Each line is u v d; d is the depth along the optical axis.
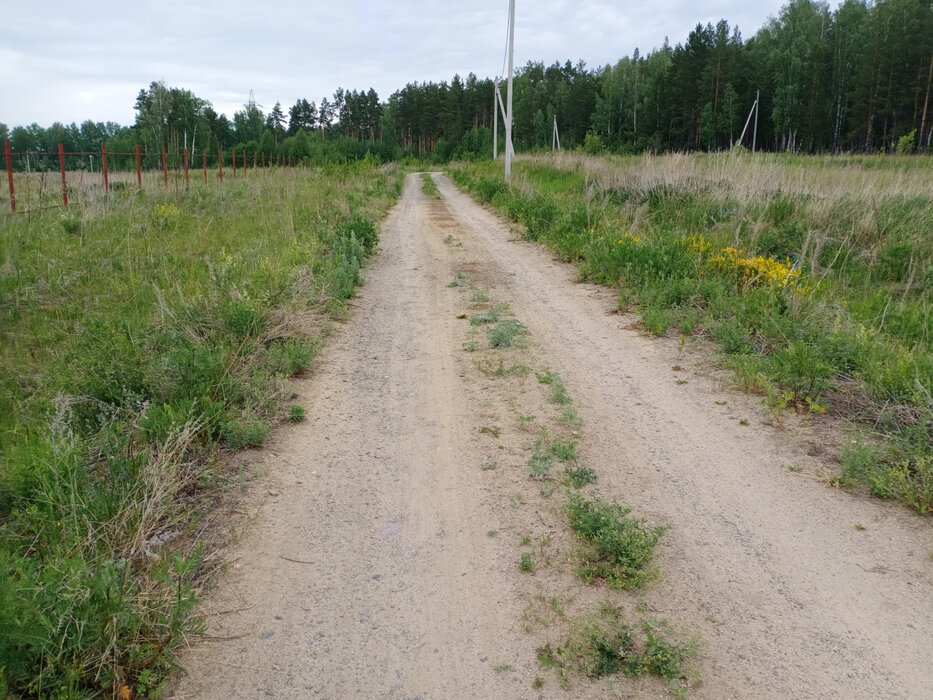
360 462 4.59
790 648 2.89
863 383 5.45
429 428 5.10
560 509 3.95
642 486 4.21
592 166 24.41
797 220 11.35
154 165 34.09
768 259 9.48
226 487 4.21
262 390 5.58
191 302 7.05
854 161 23.80
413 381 6.09
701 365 6.36
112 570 2.89
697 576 3.36
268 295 7.41
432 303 8.91
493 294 9.38
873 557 3.49
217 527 3.83
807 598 3.19
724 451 4.66
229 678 2.79
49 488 3.52
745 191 13.34
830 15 66.75
